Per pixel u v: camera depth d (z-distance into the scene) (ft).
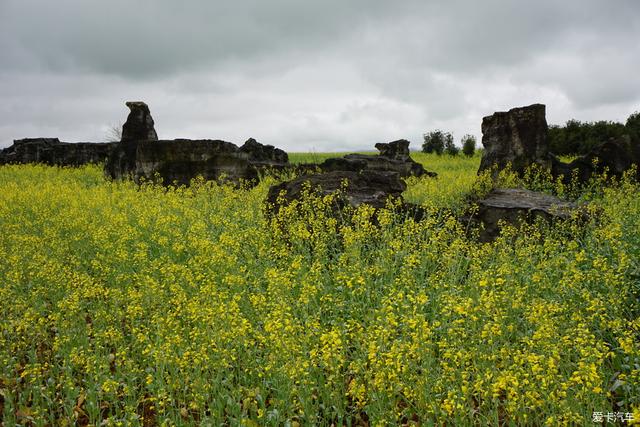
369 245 30.50
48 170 88.89
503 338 19.10
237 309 20.10
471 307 18.80
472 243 32.96
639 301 23.36
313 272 25.77
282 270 27.96
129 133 77.00
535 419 15.62
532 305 20.92
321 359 17.97
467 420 15.69
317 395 18.94
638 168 56.29
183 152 64.95
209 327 20.15
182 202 47.39
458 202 47.09
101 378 19.54
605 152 57.36
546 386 14.79
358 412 17.63
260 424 17.34
